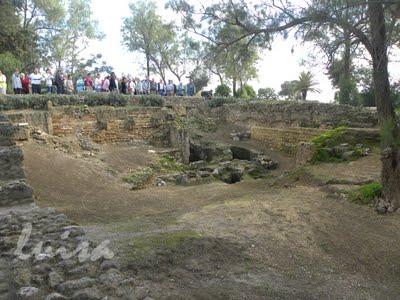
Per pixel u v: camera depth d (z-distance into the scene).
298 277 5.98
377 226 8.05
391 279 6.07
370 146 13.99
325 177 11.67
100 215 9.91
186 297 4.93
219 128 26.66
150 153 19.64
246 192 12.58
